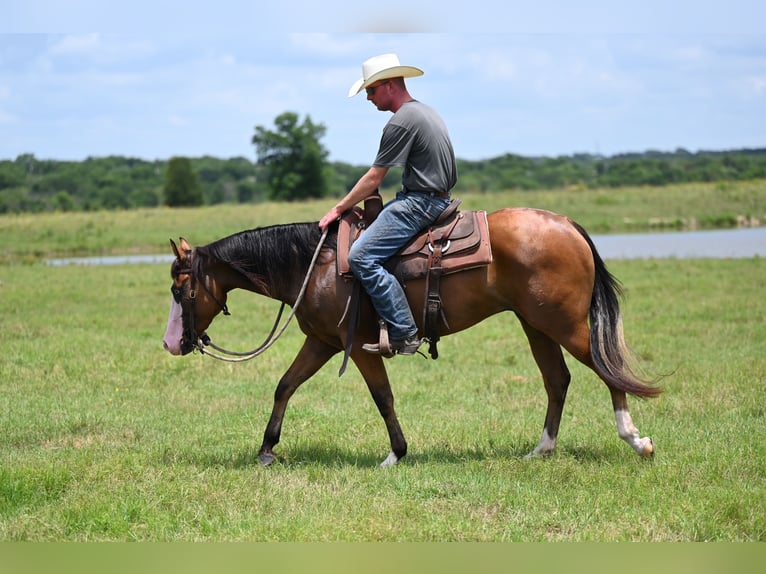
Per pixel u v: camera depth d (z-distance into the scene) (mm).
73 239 49219
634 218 57406
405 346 9172
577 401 12391
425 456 9914
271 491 8547
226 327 19188
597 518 7812
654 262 31984
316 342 9898
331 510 8039
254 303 23891
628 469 8977
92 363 14992
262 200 142125
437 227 9156
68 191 117938
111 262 40781
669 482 8539
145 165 140000
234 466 9672
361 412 12031
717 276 27031
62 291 26250
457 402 12594
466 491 8492
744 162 115875
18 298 24422
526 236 8992
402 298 9047
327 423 11492
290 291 9688
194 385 13734
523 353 16156
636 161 125000
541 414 11805
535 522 7719
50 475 8797
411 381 13875
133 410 12117
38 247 46781
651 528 7484
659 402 11961
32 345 16500
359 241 9023
